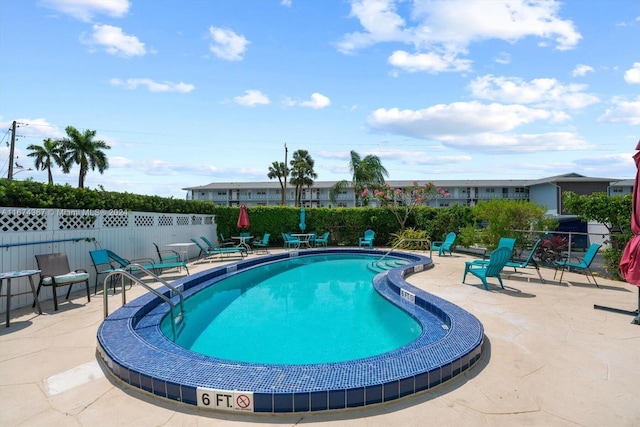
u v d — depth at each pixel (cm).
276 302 789
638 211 529
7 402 317
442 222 1725
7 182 668
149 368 347
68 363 404
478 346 407
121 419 292
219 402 305
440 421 285
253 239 1927
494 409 301
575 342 455
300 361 474
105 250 843
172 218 1395
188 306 754
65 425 282
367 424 283
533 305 638
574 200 951
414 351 387
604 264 923
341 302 788
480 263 873
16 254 652
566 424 277
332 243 2011
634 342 454
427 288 793
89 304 670
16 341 471
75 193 823
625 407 301
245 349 516
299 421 290
